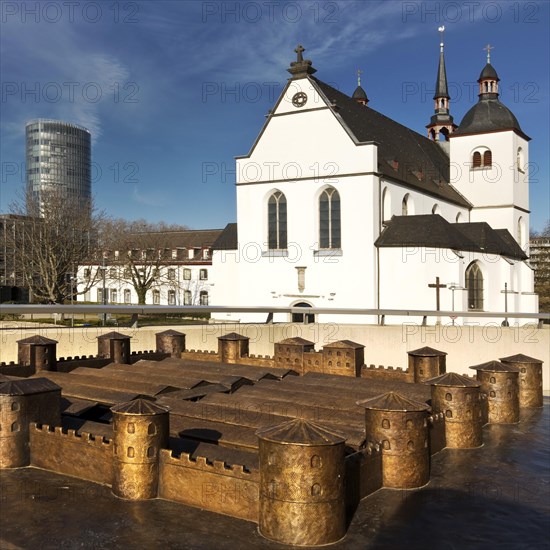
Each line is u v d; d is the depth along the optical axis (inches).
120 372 609.6
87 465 370.6
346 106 2053.4
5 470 386.3
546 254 3976.4
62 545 276.8
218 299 2117.4
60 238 2145.7
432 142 2844.5
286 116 1879.9
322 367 689.6
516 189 2534.5
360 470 343.3
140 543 281.7
